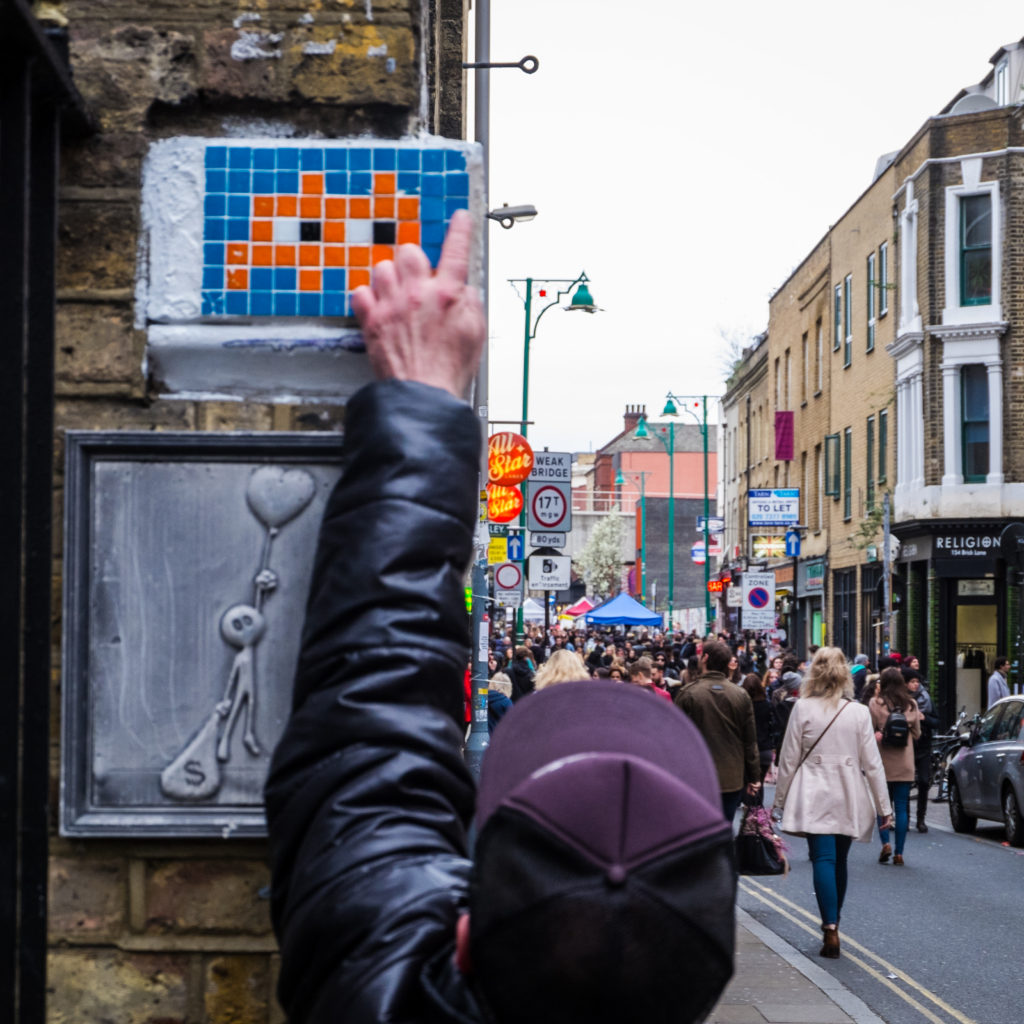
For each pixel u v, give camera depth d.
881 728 14.81
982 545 31.70
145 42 2.78
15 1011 2.22
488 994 1.30
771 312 53.03
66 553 2.66
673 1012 1.26
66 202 2.74
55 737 2.67
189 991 2.64
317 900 1.64
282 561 2.68
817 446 44.72
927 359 32.75
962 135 32.34
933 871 13.95
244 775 2.64
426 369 2.08
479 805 1.45
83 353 2.73
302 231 2.71
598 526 109.12
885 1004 8.26
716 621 64.62
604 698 1.46
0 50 2.27
